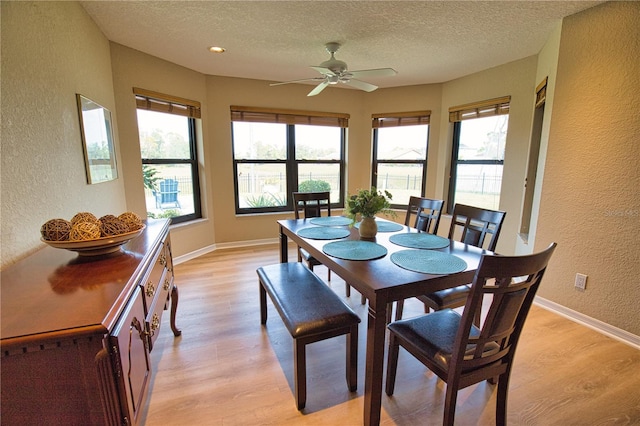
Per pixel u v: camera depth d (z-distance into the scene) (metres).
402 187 4.68
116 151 2.79
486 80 3.54
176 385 1.70
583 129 2.22
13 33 1.33
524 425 1.45
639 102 1.93
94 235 1.19
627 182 2.03
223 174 4.11
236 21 2.36
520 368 1.83
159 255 1.58
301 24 2.41
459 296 1.86
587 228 2.25
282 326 2.29
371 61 3.28
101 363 0.81
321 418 1.50
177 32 2.57
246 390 1.67
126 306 0.98
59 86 1.74
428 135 4.32
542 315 2.43
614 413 1.51
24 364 0.76
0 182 1.19
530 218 3.01
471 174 3.95
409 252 1.75
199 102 3.74
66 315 0.82
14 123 1.30
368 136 4.70
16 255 1.28
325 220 2.70
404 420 1.48
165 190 3.58
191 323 2.33
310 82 4.20
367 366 1.37
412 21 2.35
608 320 2.18
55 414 0.81
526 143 3.19
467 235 2.15
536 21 2.34
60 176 1.70
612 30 2.02
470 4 2.10
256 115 4.15
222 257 3.86
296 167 4.60
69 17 1.92
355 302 2.70
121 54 2.85
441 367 1.28
